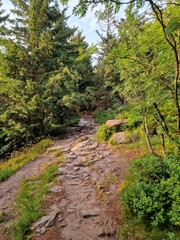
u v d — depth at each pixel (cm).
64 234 389
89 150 809
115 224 391
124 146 774
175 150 473
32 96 1055
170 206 368
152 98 338
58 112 1095
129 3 176
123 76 405
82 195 505
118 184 523
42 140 1036
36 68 1150
